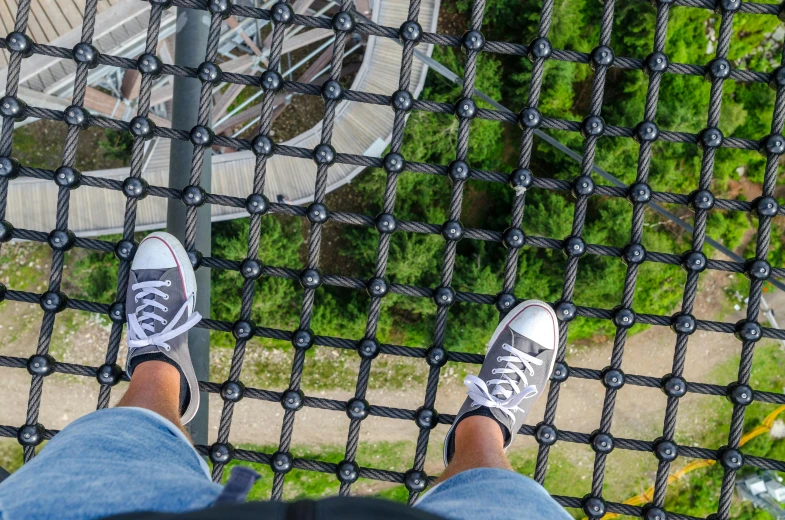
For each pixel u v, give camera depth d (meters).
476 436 1.10
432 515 0.56
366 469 1.09
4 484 0.76
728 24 1.05
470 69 1.06
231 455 1.08
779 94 1.04
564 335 1.10
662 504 1.08
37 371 1.04
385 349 1.08
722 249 1.50
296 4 2.69
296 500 0.52
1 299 1.04
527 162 1.07
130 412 0.93
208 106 1.06
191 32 1.13
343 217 1.07
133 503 0.71
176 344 1.11
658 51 1.06
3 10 2.37
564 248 1.08
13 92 1.03
